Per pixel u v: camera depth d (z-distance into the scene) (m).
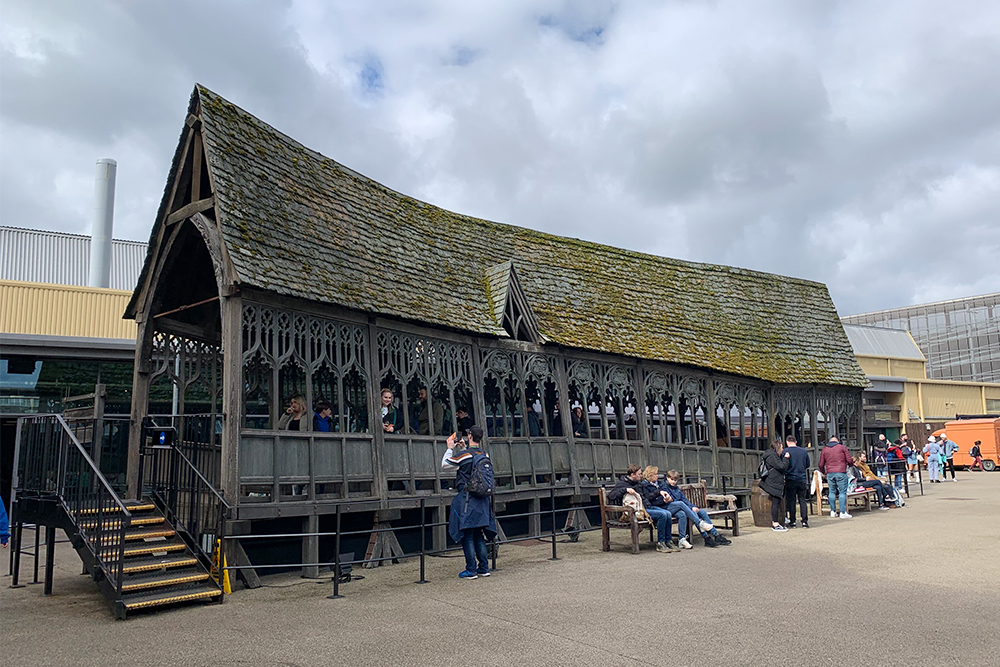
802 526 15.57
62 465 9.50
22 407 19.41
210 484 9.73
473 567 10.32
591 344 16.61
